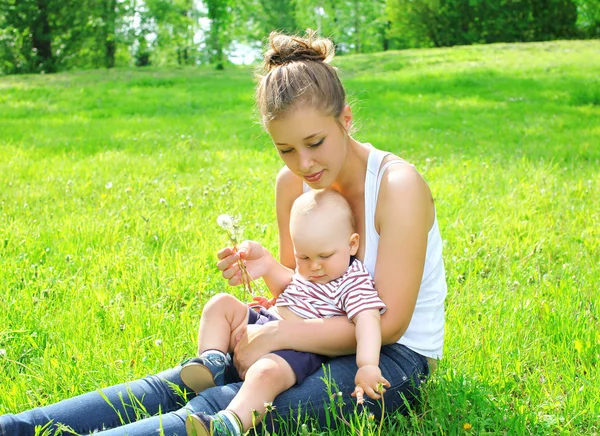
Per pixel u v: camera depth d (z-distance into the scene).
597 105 15.50
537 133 11.55
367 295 2.80
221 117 14.69
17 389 3.14
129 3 44.75
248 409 2.54
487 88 18.78
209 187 7.14
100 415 2.68
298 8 57.00
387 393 2.81
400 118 14.09
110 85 22.19
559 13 46.69
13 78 24.64
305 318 2.92
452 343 3.50
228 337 2.90
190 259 4.84
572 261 4.96
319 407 2.68
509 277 4.52
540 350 3.51
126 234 5.59
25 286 4.36
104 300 4.16
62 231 5.56
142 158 9.29
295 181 3.28
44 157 9.67
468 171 7.93
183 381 2.78
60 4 38.69
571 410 2.89
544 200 6.56
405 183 2.88
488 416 2.85
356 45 59.41
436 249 3.10
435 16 49.97
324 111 2.74
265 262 3.25
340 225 2.93
